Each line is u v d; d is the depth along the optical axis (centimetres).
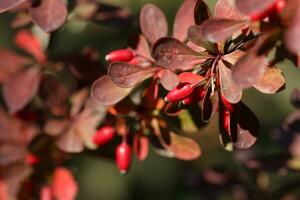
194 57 28
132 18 40
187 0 31
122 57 30
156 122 33
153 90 31
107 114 35
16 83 38
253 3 25
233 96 27
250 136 29
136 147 33
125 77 29
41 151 38
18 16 37
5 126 38
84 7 39
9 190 38
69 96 38
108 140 34
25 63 39
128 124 34
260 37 26
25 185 38
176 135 33
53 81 38
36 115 39
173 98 28
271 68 27
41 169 38
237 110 29
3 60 39
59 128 36
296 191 42
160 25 32
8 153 38
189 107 31
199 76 29
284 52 27
